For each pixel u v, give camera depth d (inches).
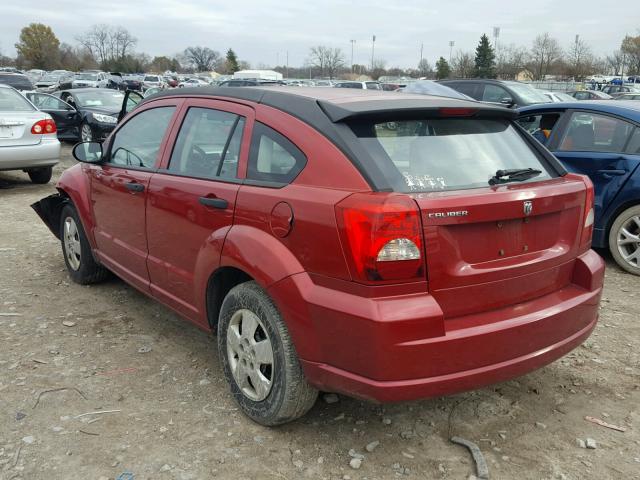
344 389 106.0
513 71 2783.0
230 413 130.3
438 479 110.2
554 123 258.1
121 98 668.1
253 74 1625.2
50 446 117.9
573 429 125.9
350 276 102.0
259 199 119.1
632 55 2630.4
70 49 4426.7
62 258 242.2
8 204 348.8
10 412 129.3
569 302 119.6
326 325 105.3
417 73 3846.0
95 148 189.0
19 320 178.7
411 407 133.9
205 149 141.4
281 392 116.3
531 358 112.7
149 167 159.3
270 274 112.7
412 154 113.1
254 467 112.8
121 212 170.2
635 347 163.8
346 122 112.6
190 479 109.3
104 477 109.3
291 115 120.8
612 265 236.8
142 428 124.4
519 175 119.6
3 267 229.1
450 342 102.3
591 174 233.3
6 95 398.0
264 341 119.6
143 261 161.8
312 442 120.6
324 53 3779.5
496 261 109.9
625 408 133.9
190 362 154.1
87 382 142.8
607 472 112.0
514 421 128.8
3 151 373.4
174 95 161.0
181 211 141.3
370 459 115.6
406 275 100.6
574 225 123.3
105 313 185.9
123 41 4362.7
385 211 98.3
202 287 135.7
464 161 117.0
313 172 111.6
